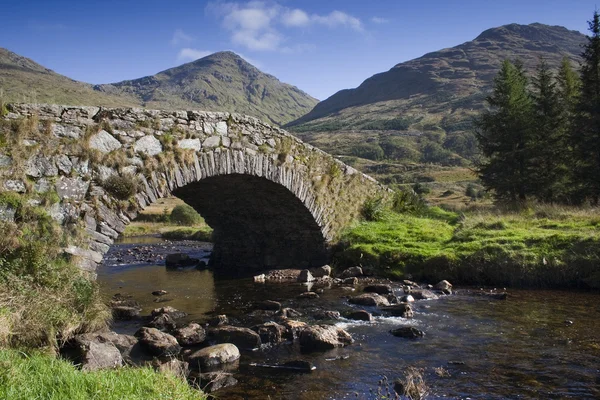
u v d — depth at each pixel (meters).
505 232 16.22
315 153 17.23
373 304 12.11
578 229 15.67
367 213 20.33
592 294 12.63
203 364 7.75
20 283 7.32
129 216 10.34
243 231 19.20
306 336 8.97
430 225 19.69
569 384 6.90
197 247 27.61
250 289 14.73
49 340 6.87
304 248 18.23
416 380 7.14
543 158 28.53
